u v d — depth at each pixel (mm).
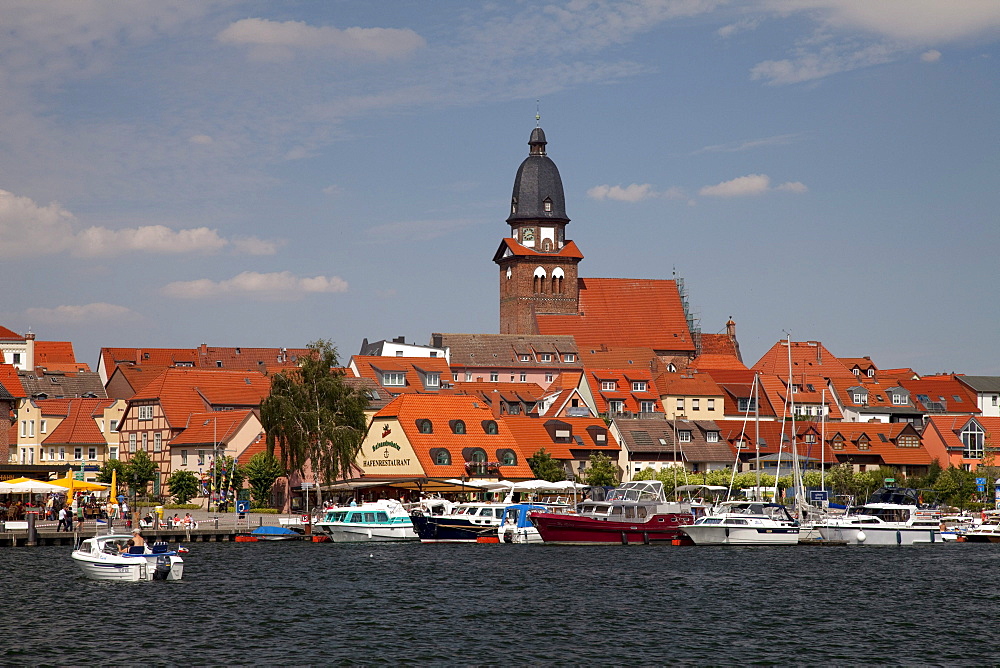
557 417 195500
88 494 143125
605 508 122125
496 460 163125
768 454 194375
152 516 126625
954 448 199625
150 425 179000
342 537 121938
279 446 156375
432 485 138500
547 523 118562
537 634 67375
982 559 110250
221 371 186750
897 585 89375
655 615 73875
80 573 88125
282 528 122750
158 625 68625
